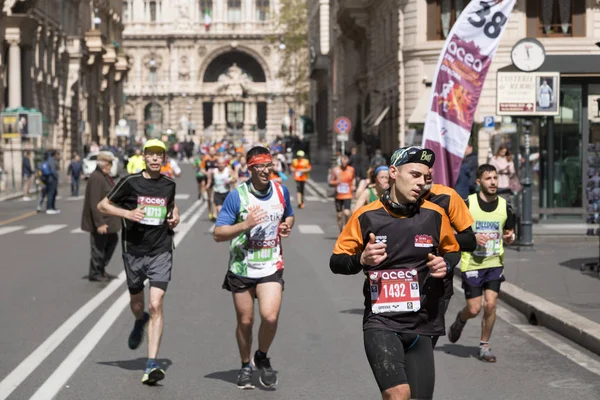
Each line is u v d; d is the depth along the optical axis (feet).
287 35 356.18
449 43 60.80
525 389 32.40
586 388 32.48
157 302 34.40
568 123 95.45
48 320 46.29
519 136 91.15
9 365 36.17
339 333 42.88
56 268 68.03
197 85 524.93
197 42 523.70
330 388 32.63
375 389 32.48
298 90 357.41
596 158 61.72
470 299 37.52
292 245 86.02
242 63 545.03
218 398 31.35
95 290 56.70
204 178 151.84
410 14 156.76
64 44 275.39
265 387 32.73
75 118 290.97
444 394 31.78
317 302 52.16
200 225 107.65
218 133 527.40
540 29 140.97
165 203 35.63
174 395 31.71
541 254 74.02
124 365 36.24
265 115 545.85
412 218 23.30
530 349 39.47
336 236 95.45
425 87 156.35
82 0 315.78
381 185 47.55
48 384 32.96
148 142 35.76
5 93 219.82
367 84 208.64
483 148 144.66
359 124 218.18
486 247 37.22
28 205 147.13
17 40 217.77
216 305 51.21
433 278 23.30
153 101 525.75
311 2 339.77
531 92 75.46
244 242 32.40
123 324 45.24
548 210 90.48
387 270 23.13
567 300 49.62
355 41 222.48
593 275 60.34
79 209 137.80
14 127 193.67
